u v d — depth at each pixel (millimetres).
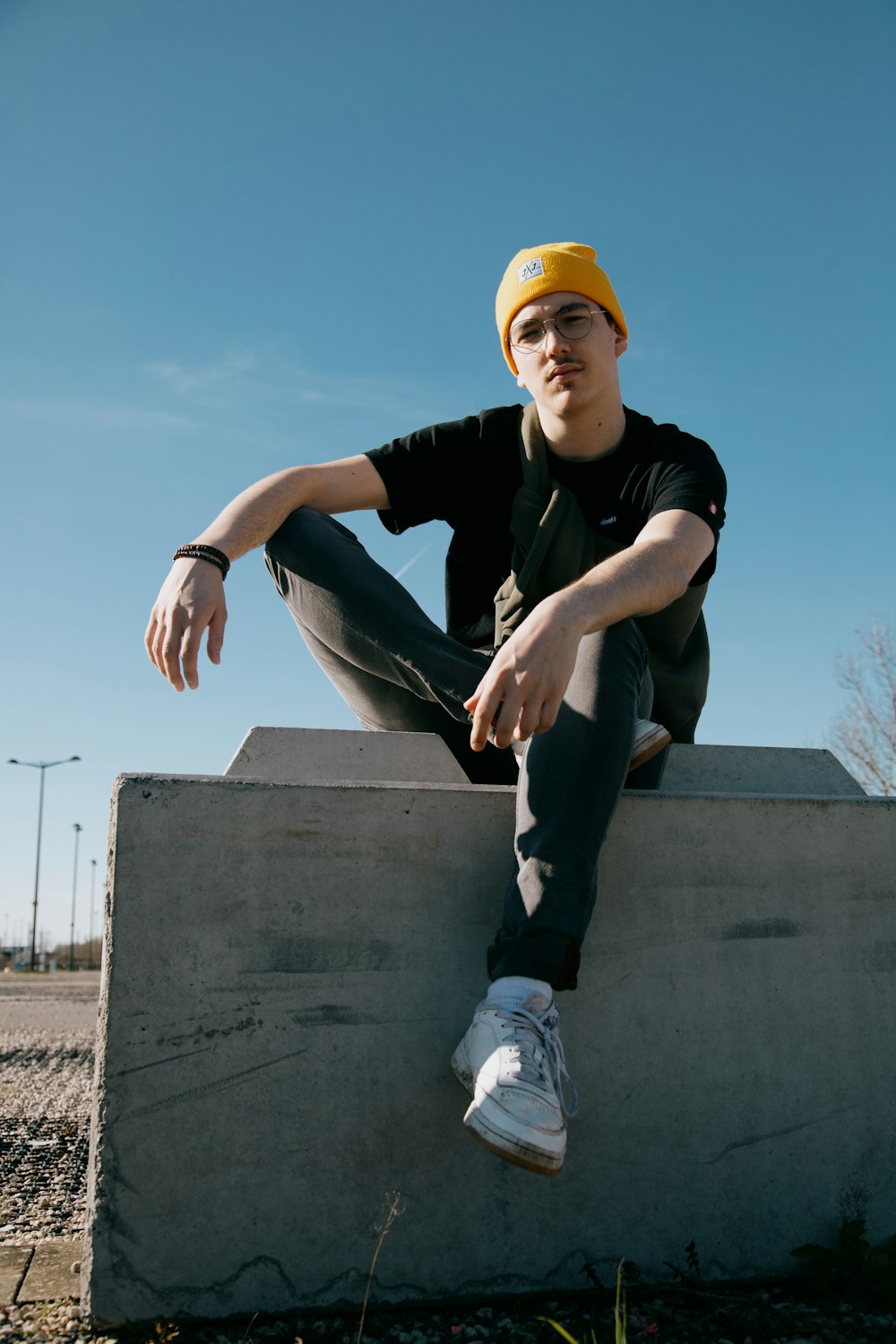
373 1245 1453
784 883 1735
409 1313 1442
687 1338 1353
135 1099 1417
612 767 1512
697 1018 1646
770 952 1702
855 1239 1556
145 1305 1371
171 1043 1442
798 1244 1603
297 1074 1476
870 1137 1678
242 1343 1326
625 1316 1309
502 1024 1391
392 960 1541
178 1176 1410
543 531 1908
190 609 1648
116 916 1458
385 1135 1487
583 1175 1545
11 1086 4609
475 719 1432
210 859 1503
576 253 1997
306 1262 1428
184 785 1515
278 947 1503
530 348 1977
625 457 2018
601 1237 1531
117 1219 1383
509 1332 1367
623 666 1589
